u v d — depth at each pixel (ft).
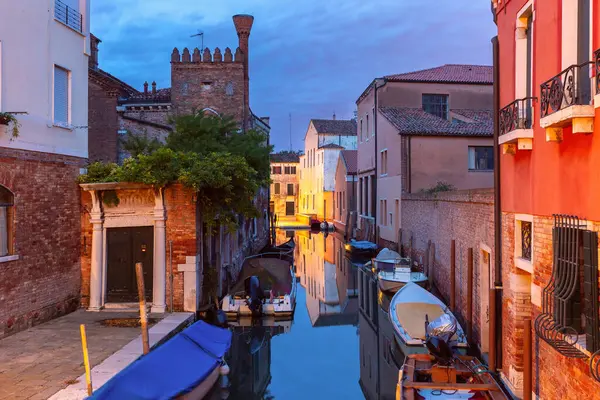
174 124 60.39
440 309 43.57
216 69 78.28
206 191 45.93
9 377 27.22
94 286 44.11
